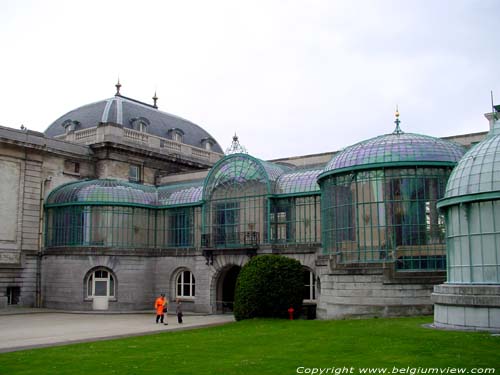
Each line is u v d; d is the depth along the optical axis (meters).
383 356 18.52
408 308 31.48
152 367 18.33
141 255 50.31
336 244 36.44
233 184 47.12
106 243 49.59
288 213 44.66
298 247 42.69
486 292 23.59
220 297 47.06
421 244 33.50
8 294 49.88
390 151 34.66
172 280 50.22
